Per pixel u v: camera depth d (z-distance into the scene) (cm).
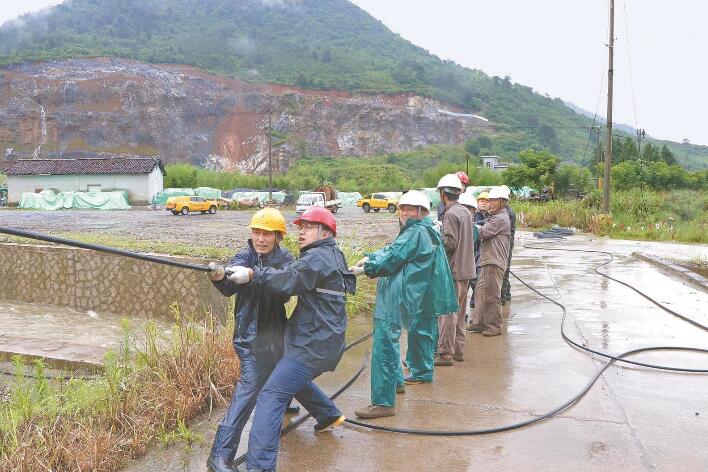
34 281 1074
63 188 5453
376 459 414
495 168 10569
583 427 471
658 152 8188
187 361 514
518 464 407
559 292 1097
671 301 998
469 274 639
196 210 4191
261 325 404
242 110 17588
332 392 549
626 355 674
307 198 4103
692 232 2272
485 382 580
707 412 505
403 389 547
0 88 15450
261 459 365
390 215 4188
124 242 1309
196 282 916
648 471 396
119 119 15688
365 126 17425
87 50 18700
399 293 482
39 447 400
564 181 4875
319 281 380
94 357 668
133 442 417
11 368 664
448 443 440
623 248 1956
